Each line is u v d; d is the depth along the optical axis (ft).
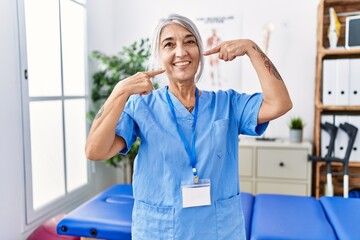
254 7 10.11
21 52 6.73
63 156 8.45
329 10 9.14
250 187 9.30
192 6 10.55
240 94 3.80
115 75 9.18
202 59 3.69
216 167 3.43
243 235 3.63
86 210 6.15
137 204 3.59
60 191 8.39
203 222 3.37
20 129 6.77
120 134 3.46
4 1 6.28
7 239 6.49
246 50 3.40
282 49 10.02
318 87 8.86
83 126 9.46
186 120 3.58
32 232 7.13
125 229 5.45
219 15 10.36
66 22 8.48
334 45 8.77
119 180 11.59
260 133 3.65
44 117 7.75
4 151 6.37
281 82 3.36
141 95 3.72
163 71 3.43
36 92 7.45
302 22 9.84
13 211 6.63
